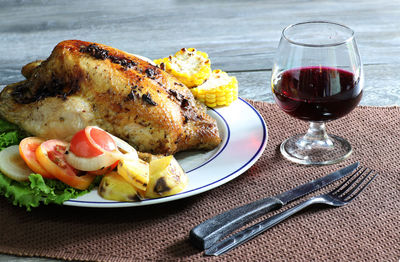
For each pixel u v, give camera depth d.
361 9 1.26
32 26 1.24
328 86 0.78
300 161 0.81
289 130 0.87
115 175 0.74
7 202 0.76
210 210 0.75
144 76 0.81
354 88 0.79
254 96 0.97
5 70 1.08
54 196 0.74
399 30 1.17
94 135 0.75
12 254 0.71
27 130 0.83
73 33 1.21
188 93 0.83
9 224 0.74
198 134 0.81
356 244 0.71
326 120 0.81
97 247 0.71
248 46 1.14
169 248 0.71
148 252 0.70
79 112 0.80
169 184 0.73
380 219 0.73
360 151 0.83
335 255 0.70
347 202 0.75
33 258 0.71
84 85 0.81
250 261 0.69
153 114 0.79
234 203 0.76
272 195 0.77
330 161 0.81
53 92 0.84
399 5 1.27
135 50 1.13
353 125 0.87
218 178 0.76
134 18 1.26
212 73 0.94
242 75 1.04
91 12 1.30
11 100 0.84
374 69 1.03
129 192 0.73
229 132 0.84
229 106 0.89
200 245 0.70
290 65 0.79
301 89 0.78
